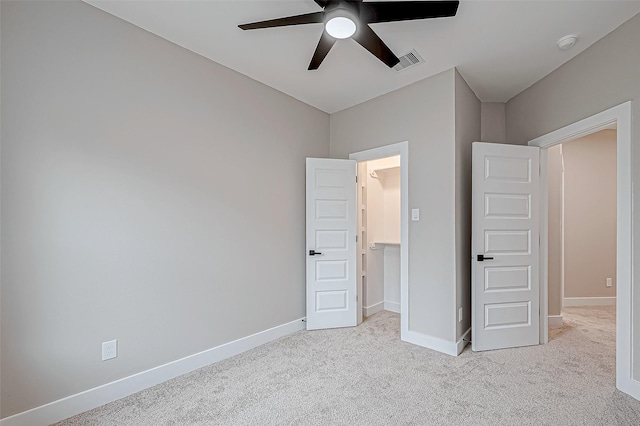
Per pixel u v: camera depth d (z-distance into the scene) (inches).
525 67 112.0
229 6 82.0
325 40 81.4
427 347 117.0
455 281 111.1
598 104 95.0
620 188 87.1
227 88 112.5
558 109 111.3
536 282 119.8
